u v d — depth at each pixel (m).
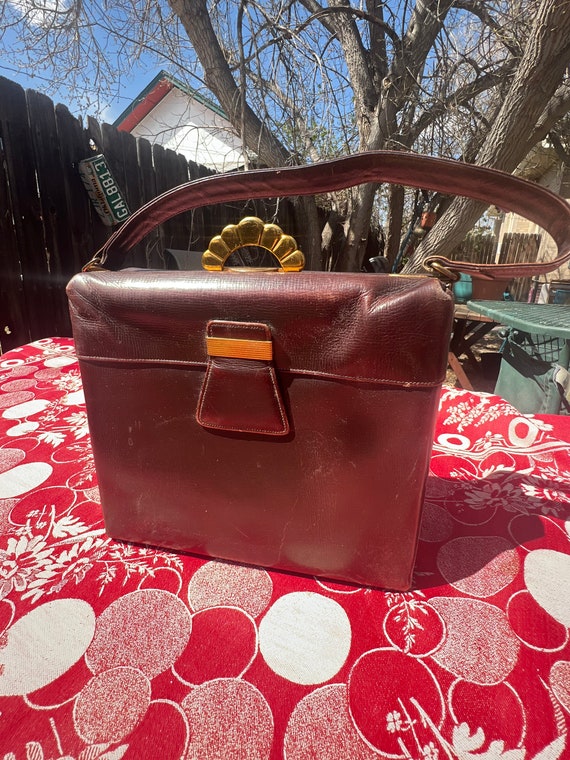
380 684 0.38
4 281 1.64
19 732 0.34
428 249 2.12
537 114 1.74
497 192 0.49
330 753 0.33
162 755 0.33
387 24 2.17
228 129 2.83
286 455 0.43
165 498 0.49
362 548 0.45
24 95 1.64
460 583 0.48
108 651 0.41
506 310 1.15
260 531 0.47
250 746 0.33
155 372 0.44
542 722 0.35
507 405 0.90
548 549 0.53
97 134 1.99
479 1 2.22
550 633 0.42
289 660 0.40
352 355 0.38
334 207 3.29
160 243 2.48
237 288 0.39
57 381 1.08
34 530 0.56
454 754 0.33
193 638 0.42
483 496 0.64
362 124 2.44
